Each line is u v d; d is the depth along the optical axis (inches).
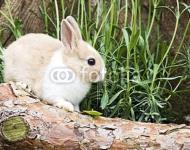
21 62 60.1
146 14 70.0
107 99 61.6
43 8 68.8
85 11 67.4
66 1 69.9
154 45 66.8
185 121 67.6
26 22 68.9
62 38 59.5
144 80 64.2
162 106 63.8
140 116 63.7
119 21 69.5
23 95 57.1
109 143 55.1
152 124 56.2
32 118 55.7
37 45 60.7
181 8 69.1
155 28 69.7
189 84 67.4
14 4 68.5
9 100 56.4
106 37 63.8
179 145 54.9
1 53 64.7
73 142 55.2
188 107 67.6
